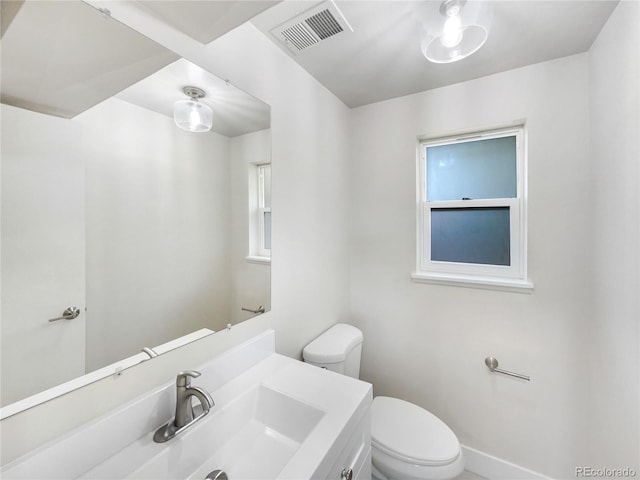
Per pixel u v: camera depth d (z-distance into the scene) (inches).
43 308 22.4
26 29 21.5
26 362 21.4
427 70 55.1
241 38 40.1
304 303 55.2
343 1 37.5
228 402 32.6
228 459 30.4
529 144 54.0
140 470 23.6
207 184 36.6
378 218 70.6
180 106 32.9
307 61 51.6
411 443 45.9
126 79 27.7
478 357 59.7
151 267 30.4
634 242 36.0
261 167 44.6
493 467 58.1
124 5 26.4
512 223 59.2
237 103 39.8
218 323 37.5
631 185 36.5
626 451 38.8
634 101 35.4
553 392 53.1
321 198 60.7
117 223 27.5
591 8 39.4
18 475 19.9
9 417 20.4
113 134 27.0
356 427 31.3
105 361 26.0
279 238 48.4
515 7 39.1
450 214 66.0
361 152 72.5
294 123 51.6
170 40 30.3
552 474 53.4
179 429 27.3
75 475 22.6
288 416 32.7
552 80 51.9
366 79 58.3
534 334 54.5
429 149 68.6
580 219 50.4
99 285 26.1
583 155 49.8
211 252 37.3
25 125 21.4
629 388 37.7
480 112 58.0
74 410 23.6
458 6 34.1
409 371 67.5
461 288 61.2
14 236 20.9
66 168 23.7
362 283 73.3
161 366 30.5
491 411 58.6
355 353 60.1
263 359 42.9
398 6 38.5
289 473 22.2
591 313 49.1
